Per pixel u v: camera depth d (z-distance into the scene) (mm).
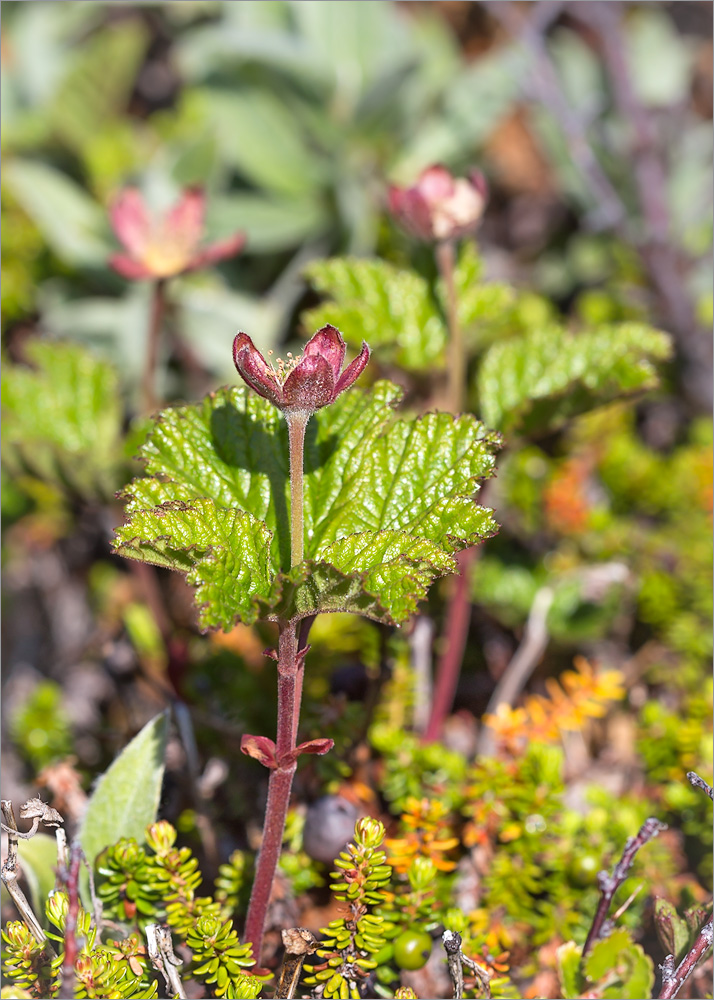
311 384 445
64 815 524
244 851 525
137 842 494
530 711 541
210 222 698
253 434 474
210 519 453
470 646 589
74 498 571
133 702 579
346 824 504
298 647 462
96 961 468
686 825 528
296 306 698
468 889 516
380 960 489
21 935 470
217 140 700
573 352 536
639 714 569
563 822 521
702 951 468
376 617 454
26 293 704
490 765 519
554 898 513
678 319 647
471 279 554
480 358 578
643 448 642
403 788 527
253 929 475
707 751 532
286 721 459
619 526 607
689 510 605
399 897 494
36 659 632
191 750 522
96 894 489
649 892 516
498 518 607
